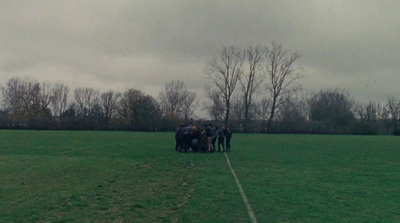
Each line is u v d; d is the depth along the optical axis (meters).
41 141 43.78
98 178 17.02
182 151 32.47
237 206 11.70
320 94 97.81
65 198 12.58
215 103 91.31
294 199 12.80
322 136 74.81
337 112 93.56
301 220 10.20
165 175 18.31
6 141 43.16
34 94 99.88
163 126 89.50
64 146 36.78
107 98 97.69
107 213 10.76
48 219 10.03
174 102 108.75
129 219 10.15
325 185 15.77
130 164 22.70
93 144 40.47
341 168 21.94
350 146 43.16
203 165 22.75
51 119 89.94
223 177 17.80
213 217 10.41
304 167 22.23
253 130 90.25
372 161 26.27
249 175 18.55
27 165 21.41
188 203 12.09
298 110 95.88
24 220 9.88
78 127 90.06
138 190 14.27
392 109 94.81
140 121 92.00
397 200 12.86
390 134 93.12
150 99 96.88
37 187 14.52
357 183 16.41
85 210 11.05
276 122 90.31
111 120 92.81
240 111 91.62
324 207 11.68
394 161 26.30
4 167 20.42
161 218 10.29
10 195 12.95
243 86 90.94
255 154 30.98
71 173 18.42
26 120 88.38
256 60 112.38
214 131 32.81
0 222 9.66
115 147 36.69
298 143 48.28
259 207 11.59
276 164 23.69
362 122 92.88
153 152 31.64
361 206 11.88
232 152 32.94
